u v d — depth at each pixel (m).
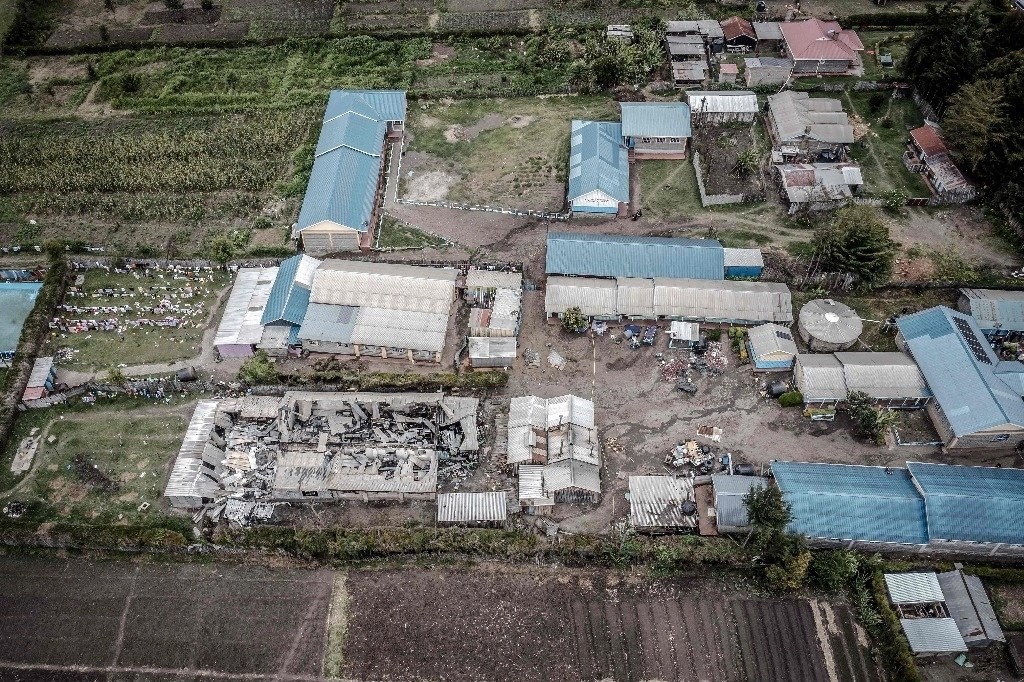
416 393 96.75
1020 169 111.94
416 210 121.50
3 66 148.25
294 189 123.69
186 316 107.06
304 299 105.12
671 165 127.69
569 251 110.31
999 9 145.00
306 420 92.81
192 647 78.50
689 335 101.69
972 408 89.50
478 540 83.19
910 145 127.31
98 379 99.69
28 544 85.69
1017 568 82.44
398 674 76.50
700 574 82.75
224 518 86.75
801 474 86.56
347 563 83.94
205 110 138.75
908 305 106.94
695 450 91.38
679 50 143.75
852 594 80.75
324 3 163.00
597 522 86.19
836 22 145.62
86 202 122.12
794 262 110.19
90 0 165.12
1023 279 108.31
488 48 150.00
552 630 79.19
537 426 91.44
